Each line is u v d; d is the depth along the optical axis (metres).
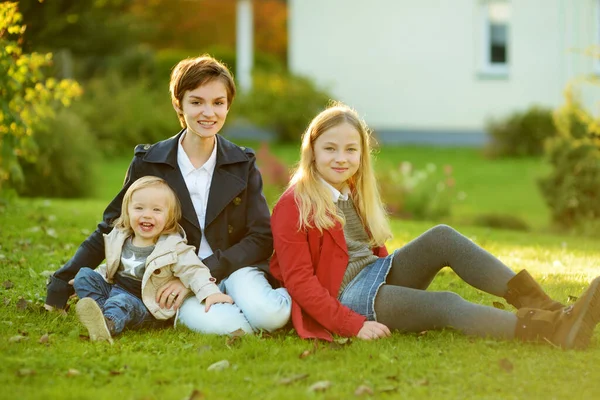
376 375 3.54
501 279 3.99
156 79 23.39
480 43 19.83
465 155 18.78
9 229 7.28
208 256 4.50
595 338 3.99
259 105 20.62
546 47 19.05
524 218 12.13
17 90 7.27
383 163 13.84
